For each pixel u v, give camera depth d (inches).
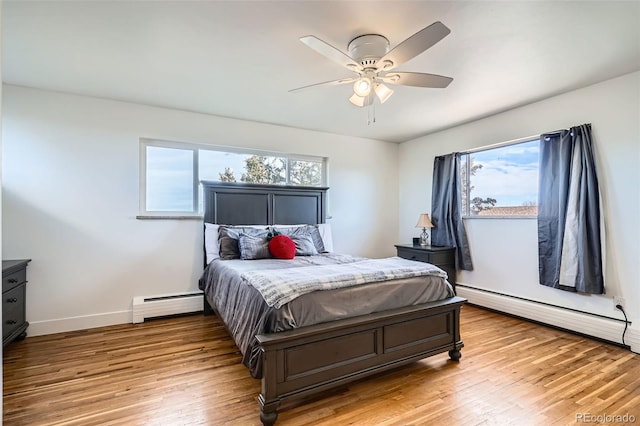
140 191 137.2
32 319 116.6
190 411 73.4
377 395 80.0
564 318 121.1
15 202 115.3
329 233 168.6
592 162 113.3
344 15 74.4
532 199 136.5
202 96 125.4
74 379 86.6
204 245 145.0
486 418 71.4
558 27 79.2
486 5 70.9
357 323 79.3
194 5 70.9
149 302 132.2
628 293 106.5
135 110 133.7
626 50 90.4
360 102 93.2
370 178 194.2
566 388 83.0
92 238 126.3
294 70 102.9
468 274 161.3
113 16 74.8
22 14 73.8
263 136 160.4
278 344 69.6
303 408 74.7
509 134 141.3
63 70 103.0
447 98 126.6
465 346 108.9
